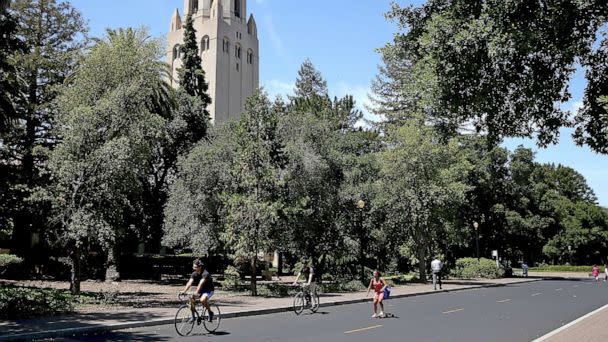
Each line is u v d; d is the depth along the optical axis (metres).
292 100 64.81
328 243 30.14
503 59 8.15
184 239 29.08
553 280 45.59
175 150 35.53
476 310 19.00
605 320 15.17
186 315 12.55
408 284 35.88
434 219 37.25
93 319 14.29
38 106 29.64
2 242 37.28
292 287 26.66
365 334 12.51
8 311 14.18
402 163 36.25
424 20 9.63
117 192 19.62
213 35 97.88
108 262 30.61
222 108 96.81
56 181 20.47
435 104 9.16
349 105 59.94
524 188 55.62
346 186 31.89
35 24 33.50
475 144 51.41
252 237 23.75
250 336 12.13
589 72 9.26
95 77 20.28
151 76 21.06
